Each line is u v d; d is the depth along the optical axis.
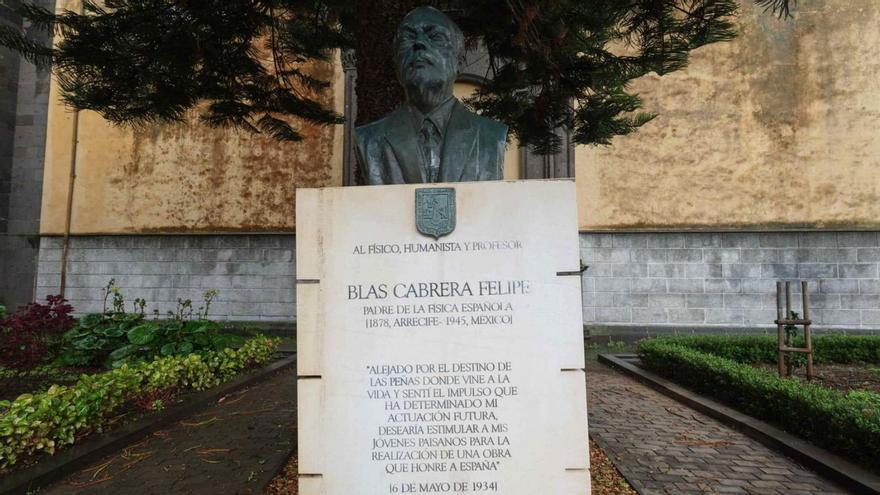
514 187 2.75
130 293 13.05
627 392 7.52
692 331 11.86
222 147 13.20
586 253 12.24
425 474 2.68
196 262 13.02
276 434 5.43
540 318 2.70
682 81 12.46
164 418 5.72
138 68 5.13
